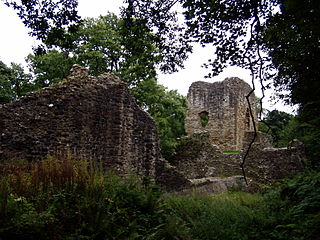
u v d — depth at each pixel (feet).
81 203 17.66
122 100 42.70
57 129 34.76
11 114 32.24
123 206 20.12
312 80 23.97
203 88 90.79
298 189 23.86
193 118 90.89
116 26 80.43
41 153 32.94
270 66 24.54
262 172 64.95
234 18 19.83
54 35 24.41
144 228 18.75
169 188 50.62
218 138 86.33
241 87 88.63
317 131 26.14
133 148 44.91
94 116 38.83
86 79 39.37
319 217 17.40
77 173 20.10
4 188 16.22
